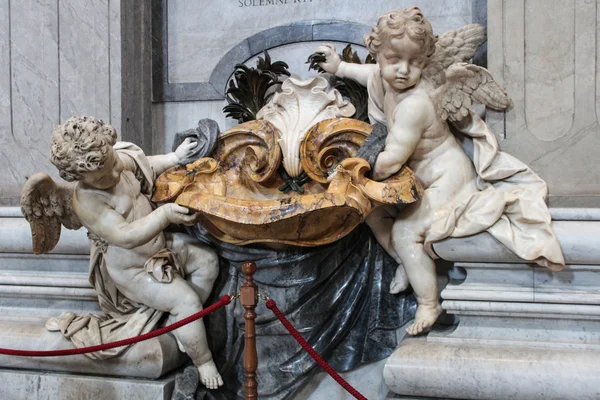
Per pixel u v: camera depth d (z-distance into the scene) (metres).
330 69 3.34
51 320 3.21
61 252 3.38
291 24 3.69
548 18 3.05
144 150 3.85
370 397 3.16
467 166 2.98
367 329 3.15
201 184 3.13
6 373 3.17
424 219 2.91
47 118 3.75
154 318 3.08
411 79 2.86
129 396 3.01
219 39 3.81
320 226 2.89
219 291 3.28
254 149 3.17
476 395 2.67
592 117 3.00
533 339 2.81
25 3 3.78
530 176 2.88
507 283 2.84
